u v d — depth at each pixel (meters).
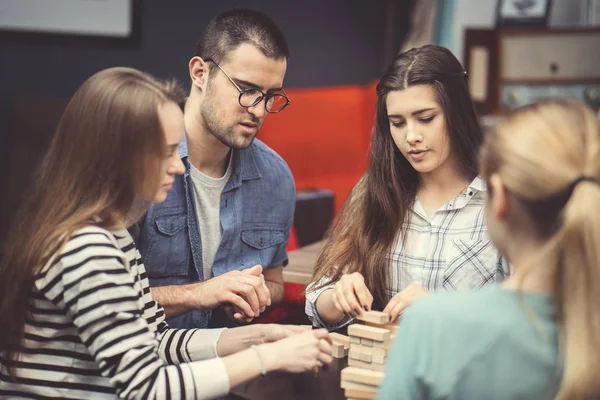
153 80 1.45
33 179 1.46
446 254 1.97
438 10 5.05
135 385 1.32
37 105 3.79
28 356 1.40
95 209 1.38
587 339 1.09
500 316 1.15
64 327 1.38
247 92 1.98
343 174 4.68
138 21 4.31
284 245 2.36
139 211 1.49
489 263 1.94
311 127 4.54
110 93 1.39
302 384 1.60
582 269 1.10
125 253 1.50
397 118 1.90
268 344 1.47
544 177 1.12
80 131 1.40
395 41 5.41
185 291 1.96
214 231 2.18
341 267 2.02
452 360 1.15
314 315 1.98
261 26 1.99
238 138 2.02
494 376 1.14
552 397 1.14
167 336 1.69
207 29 2.07
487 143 1.23
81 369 1.38
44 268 1.36
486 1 4.93
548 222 1.14
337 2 5.21
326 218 3.83
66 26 4.11
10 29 3.97
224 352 1.65
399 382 1.19
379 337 1.51
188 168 2.11
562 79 4.50
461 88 1.89
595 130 1.15
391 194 2.02
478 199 1.98
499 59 4.55
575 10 4.88
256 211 2.27
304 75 5.09
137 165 1.39
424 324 1.18
